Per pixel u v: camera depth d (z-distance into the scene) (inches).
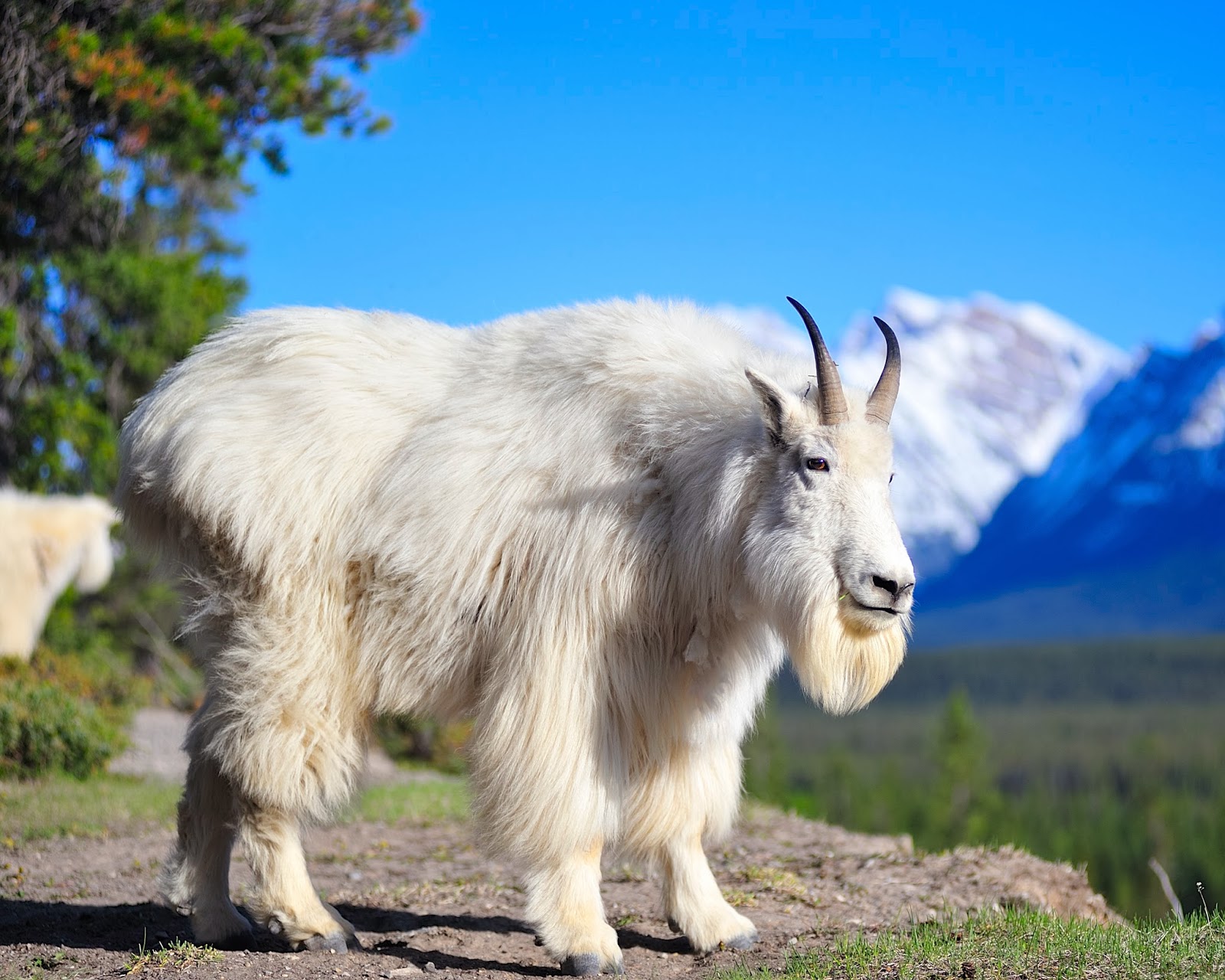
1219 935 164.7
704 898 180.9
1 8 392.5
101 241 540.1
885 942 170.4
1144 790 3208.7
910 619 171.3
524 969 173.3
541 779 164.9
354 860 280.1
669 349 179.6
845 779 3631.9
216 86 439.8
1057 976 146.4
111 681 631.2
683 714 172.9
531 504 172.6
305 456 179.8
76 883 248.5
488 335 192.5
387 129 462.3
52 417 614.5
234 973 165.3
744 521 167.8
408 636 175.8
